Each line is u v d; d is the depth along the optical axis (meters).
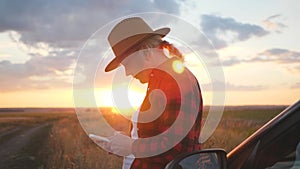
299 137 1.87
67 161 8.85
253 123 7.81
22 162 10.33
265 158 1.92
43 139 12.40
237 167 1.97
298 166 1.83
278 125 1.92
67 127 10.73
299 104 1.89
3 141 14.55
